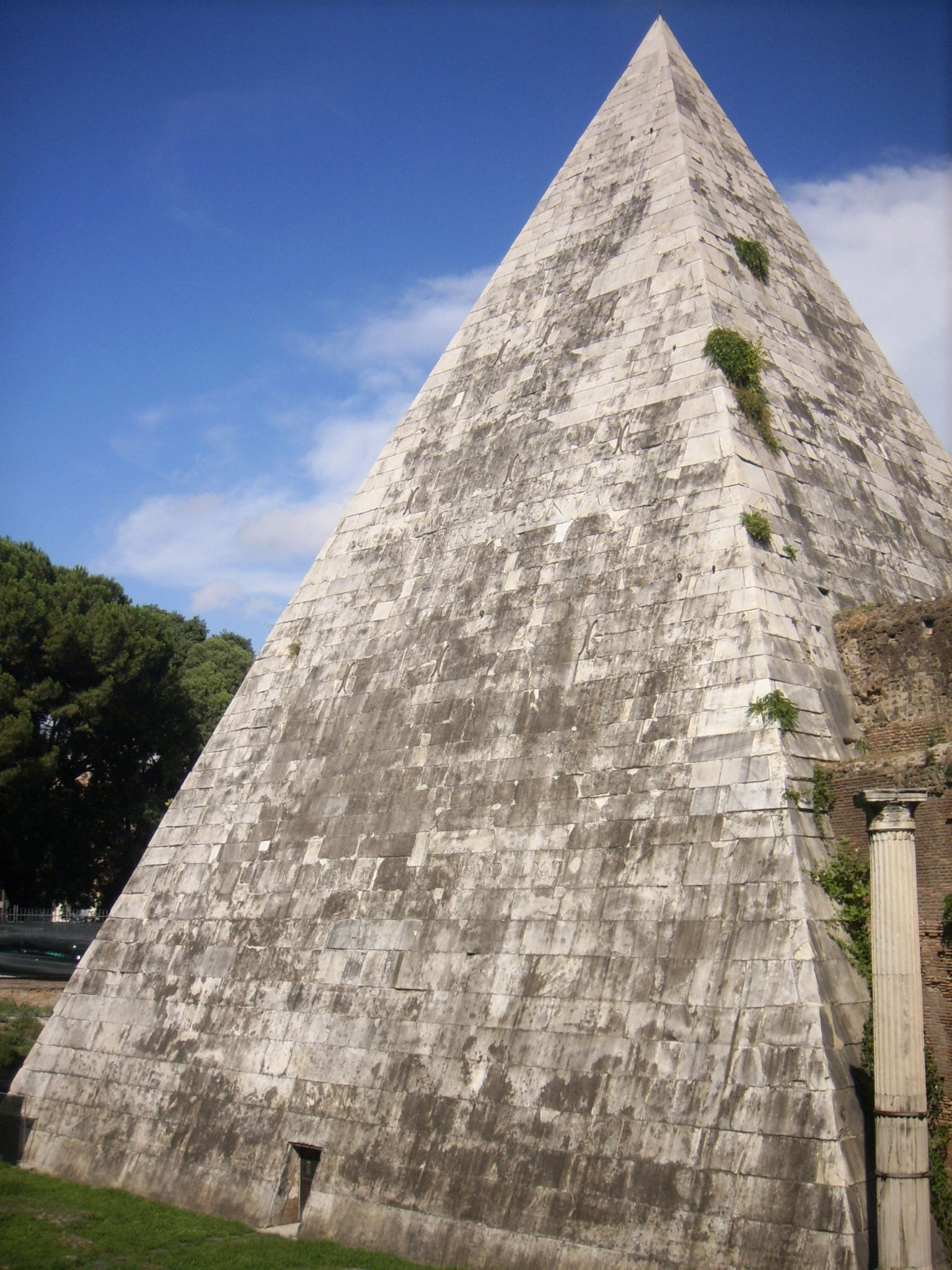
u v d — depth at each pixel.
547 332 30.00
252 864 27.94
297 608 31.75
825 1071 17.16
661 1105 18.48
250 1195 23.00
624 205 30.64
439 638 27.20
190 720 58.34
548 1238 18.59
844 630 23.08
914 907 17.09
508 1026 21.03
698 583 22.83
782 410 26.12
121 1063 27.42
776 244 30.88
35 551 60.78
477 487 28.83
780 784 19.78
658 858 20.62
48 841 54.34
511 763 23.88
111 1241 21.23
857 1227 16.08
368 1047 22.91
